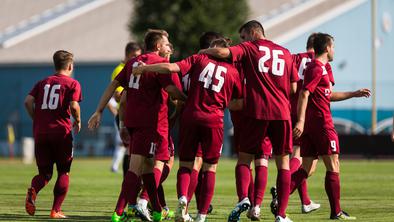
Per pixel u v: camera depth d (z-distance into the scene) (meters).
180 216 26.78
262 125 26.45
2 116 133.38
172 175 60.22
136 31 119.88
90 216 30.70
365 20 129.75
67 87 30.69
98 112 28.27
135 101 27.73
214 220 29.42
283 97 26.45
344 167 72.81
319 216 30.91
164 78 27.22
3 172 65.19
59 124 30.55
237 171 27.47
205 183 26.92
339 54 127.06
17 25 153.00
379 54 130.75
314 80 28.02
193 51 118.56
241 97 27.44
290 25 125.88
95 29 143.75
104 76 129.00
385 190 44.94
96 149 121.06
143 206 28.64
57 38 142.88
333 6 133.38
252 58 26.39
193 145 27.14
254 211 27.91
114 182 51.53
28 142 95.06
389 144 91.25
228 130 106.81
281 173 26.53
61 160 30.70
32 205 29.59
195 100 26.80
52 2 161.62
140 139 27.58
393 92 122.38
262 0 142.50
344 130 118.88
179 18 118.31
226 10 120.31
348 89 123.56
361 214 31.59
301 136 30.86
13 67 134.88
